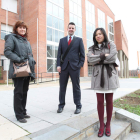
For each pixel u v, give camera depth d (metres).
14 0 14.23
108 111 1.98
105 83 1.88
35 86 8.46
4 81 11.50
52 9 13.79
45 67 12.58
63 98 2.67
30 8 13.42
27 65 2.04
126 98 4.07
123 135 2.11
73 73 2.59
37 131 1.68
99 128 2.08
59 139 1.46
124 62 26.80
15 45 2.04
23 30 2.19
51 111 2.64
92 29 19.19
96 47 2.10
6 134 1.62
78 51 2.71
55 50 13.83
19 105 2.05
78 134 1.67
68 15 15.54
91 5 19.31
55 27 14.02
